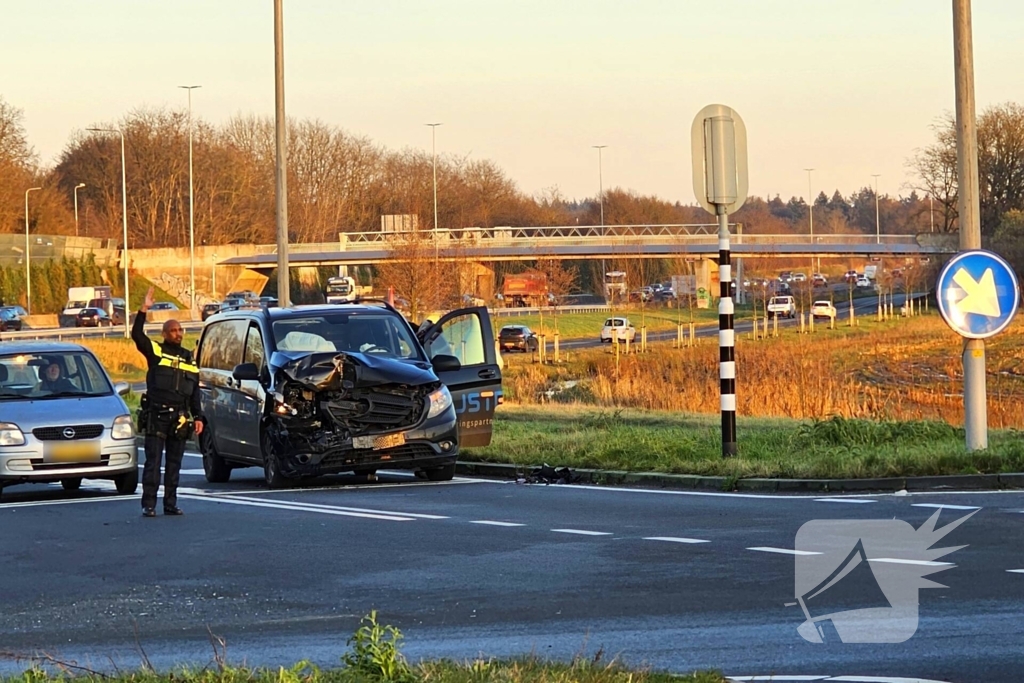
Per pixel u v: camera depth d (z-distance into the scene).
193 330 116.75
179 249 165.88
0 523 21.17
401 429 25.19
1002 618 12.10
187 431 21.62
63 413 24.66
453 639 12.16
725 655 11.12
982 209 141.38
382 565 16.19
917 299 141.00
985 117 141.50
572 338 122.06
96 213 199.00
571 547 17.05
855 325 120.31
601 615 12.94
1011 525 17.34
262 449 25.72
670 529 18.27
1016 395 56.06
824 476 22.45
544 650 11.50
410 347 27.17
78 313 136.25
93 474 24.52
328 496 23.75
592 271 149.50
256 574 15.86
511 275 141.00
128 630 13.09
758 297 154.00
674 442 27.03
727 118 25.33
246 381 26.53
